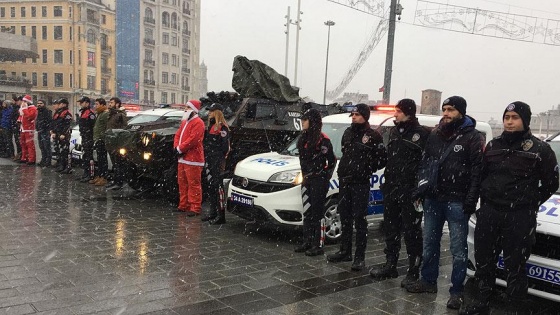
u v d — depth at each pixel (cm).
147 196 915
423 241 454
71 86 6206
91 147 1018
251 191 620
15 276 452
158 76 7156
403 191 461
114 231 637
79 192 916
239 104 950
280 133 993
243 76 1011
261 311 396
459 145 412
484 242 390
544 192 375
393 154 468
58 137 1159
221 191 705
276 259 546
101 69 6450
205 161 771
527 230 370
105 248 556
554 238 386
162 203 855
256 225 709
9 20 6288
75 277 456
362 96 3017
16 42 5056
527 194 369
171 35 7312
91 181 1025
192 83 8094
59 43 6172
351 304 421
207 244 596
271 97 1003
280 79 1045
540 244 395
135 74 6781
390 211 486
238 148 937
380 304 423
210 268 503
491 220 383
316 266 527
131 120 1172
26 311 375
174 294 425
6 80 5325
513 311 422
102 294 417
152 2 6975
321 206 562
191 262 520
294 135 1017
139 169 887
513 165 373
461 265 420
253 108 953
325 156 553
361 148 504
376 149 501
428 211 443
